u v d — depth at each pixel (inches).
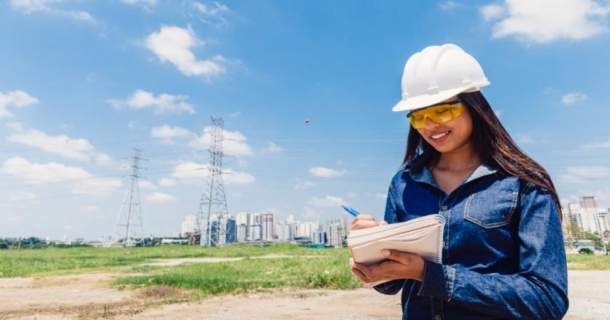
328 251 1123.9
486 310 39.4
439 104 49.1
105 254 1145.4
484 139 49.0
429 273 40.0
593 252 1355.8
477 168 48.1
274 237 2800.2
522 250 42.8
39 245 1909.4
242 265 553.9
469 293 39.4
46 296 303.3
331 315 212.4
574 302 242.5
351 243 42.3
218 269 482.9
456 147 50.8
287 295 288.5
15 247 1787.6
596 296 268.5
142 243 2091.5
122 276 449.4
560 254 42.1
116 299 279.3
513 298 38.7
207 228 2043.6
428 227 39.8
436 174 53.9
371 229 41.9
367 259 42.6
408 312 49.8
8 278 464.8
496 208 44.8
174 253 1161.4
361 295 283.6
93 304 259.0
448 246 46.1
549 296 39.3
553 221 43.4
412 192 53.5
